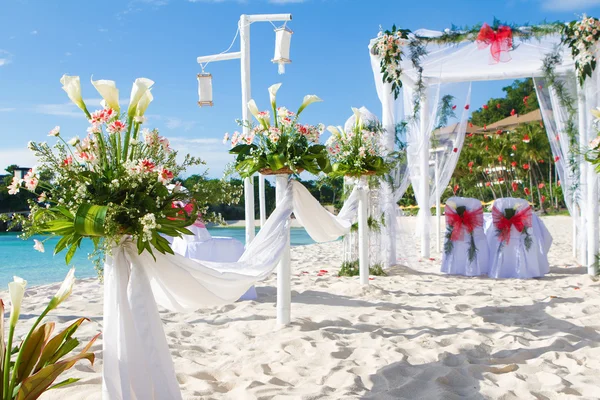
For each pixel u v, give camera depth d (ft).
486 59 26.58
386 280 25.04
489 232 27.37
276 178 15.20
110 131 7.73
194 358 12.55
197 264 10.03
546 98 28.89
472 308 18.26
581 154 23.26
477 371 11.31
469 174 107.45
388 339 13.83
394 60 26.00
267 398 9.62
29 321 16.37
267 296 20.85
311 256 38.34
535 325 15.53
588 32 23.84
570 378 10.68
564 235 52.49
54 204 8.30
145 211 7.88
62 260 38.75
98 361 12.17
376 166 21.59
